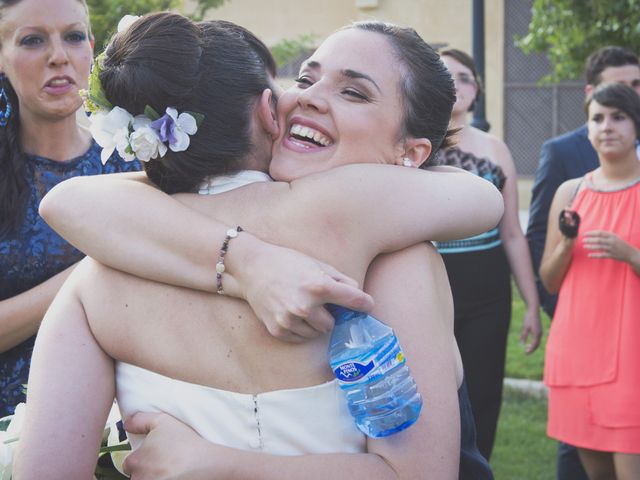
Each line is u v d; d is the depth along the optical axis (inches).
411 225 73.0
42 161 119.4
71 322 76.5
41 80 114.5
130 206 74.4
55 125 119.2
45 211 76.7
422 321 72.4
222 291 71.9
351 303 68.1
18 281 117.1
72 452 73.4
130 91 73.4
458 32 576.4
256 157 77.9
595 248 166.9
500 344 197.8
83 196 75.9
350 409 69.7
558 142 203.9
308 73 78.3
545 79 354.3
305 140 77.6
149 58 73.1
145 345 74.0
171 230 72.9
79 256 119.1
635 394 163.3
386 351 68.4
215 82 74.3
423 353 71.8
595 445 167.8
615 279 168.2
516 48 614.5
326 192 72.3
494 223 77.5
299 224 72.4
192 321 73.0
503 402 259.3
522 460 217.5
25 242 117.1
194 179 76.5
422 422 70.6
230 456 70.1
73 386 74.6
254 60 76.8
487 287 194.7
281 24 592.7
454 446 71.2
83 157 122.0
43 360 75.5
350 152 76.3
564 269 177.9
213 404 72.2
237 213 74.3
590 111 178.1
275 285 68.2
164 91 72.9
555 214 184.7
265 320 69.2
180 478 69.7
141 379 74.6
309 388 71.2
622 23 292.4
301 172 76.5
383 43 76.8
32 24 113.3
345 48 76.5
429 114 78.0
